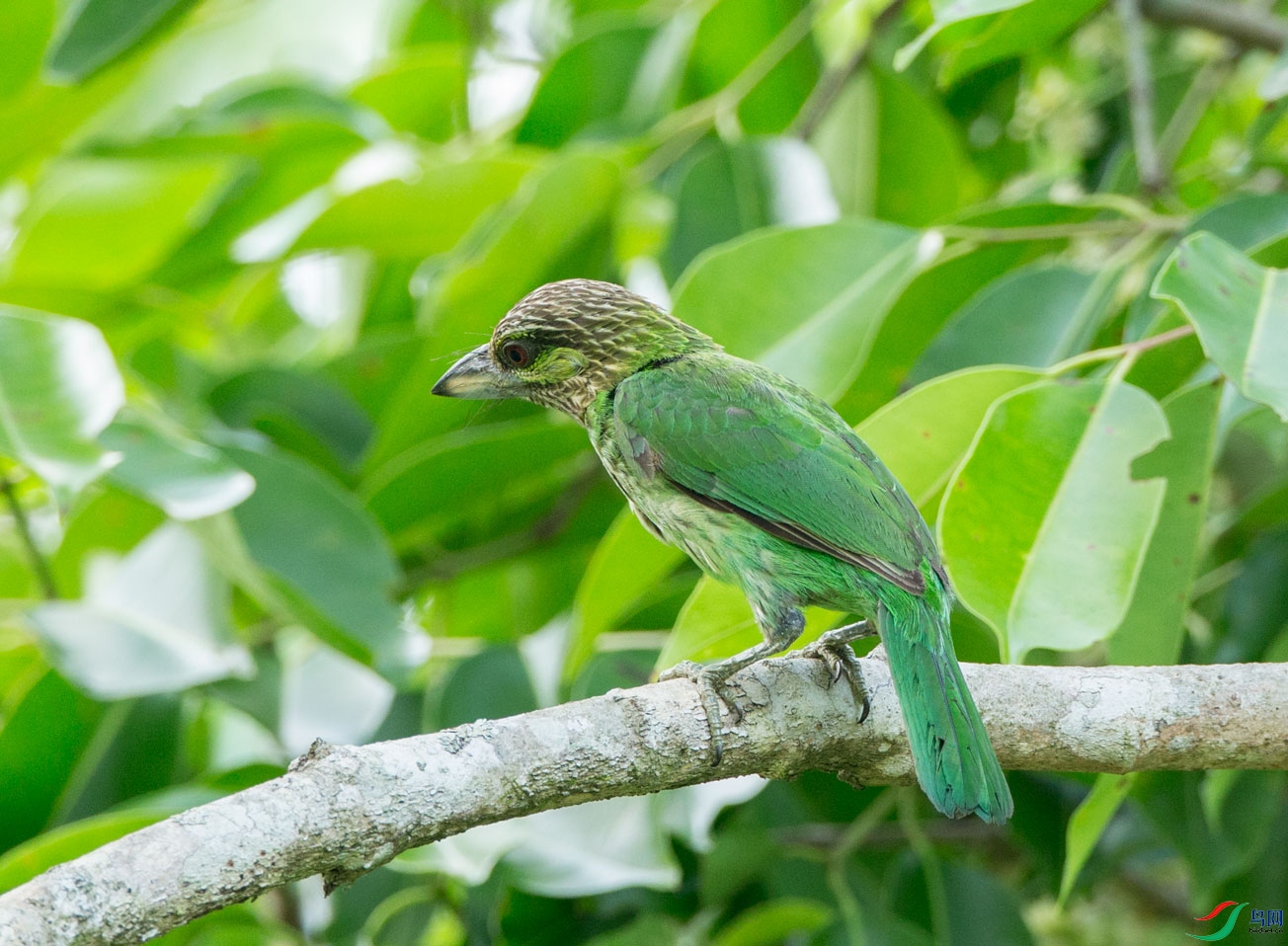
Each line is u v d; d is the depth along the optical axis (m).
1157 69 13.20
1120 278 9.33
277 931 9.59
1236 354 6.58
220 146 11.24
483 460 10.47
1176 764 6.80
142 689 9.23
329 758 5.67
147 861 5.22
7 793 9.70
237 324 13.18
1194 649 10.17
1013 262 10.01
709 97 12.29
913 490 8.06
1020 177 13.62
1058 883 10.20
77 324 7.93
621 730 6.37
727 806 10.39
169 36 11.02
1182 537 7.74
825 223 9.22
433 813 5.79
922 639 7.06
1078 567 6.86
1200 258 6.97
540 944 10.14
